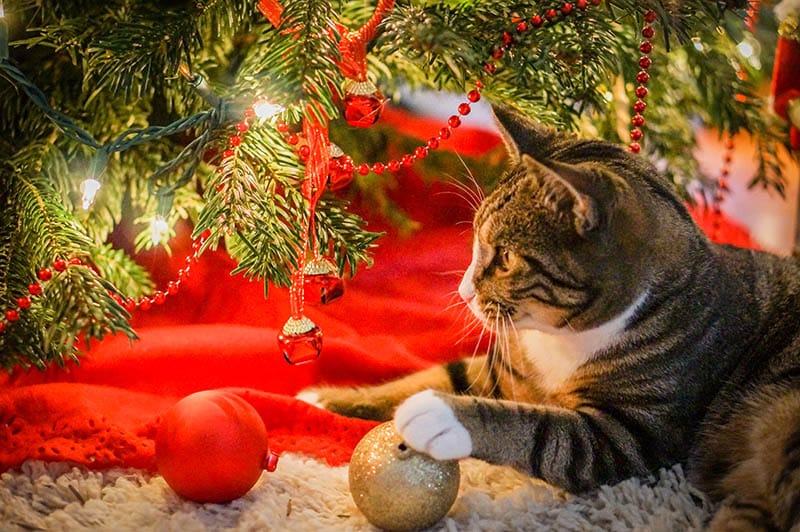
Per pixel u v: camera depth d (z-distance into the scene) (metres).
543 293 0.79
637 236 0.78
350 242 0.80
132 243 1.02
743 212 1.30
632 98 0.97
